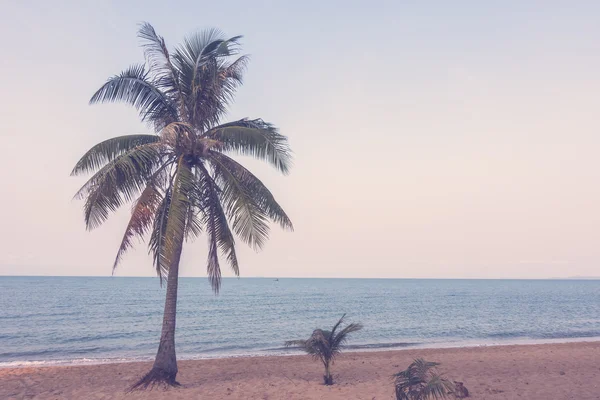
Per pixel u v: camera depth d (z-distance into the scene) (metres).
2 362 20.92
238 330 34.72
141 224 11.44
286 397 11.67
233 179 12.20
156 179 11.91
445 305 65.69
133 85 11.90
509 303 71.31
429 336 31.31
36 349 25.69
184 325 38.16
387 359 19.58
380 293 106.94
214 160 12.44
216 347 26.36
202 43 12.86
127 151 11.69
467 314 49.88
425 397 7.85
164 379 11.95
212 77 12.48
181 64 12.66
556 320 43.31
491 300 80.00
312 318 44.72
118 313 48.69
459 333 32.97
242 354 23.20
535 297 92.06
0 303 61.59
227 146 12.65
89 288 115.12
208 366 17.84
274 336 31.19
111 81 11.61
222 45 12.90
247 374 15.74
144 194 11.47
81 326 36.78
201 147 12.02
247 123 13.23
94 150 11.59
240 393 12.05
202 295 91.00
